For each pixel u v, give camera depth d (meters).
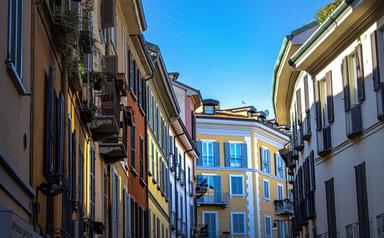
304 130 32.38
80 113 18.19
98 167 22.23
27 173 11.56
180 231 51.19
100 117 20.02
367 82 24.17
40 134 12.91
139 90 33.62
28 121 11.62
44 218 13.25
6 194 9.83
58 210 14.60
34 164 12.24
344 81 26.05
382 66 22.89
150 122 37.75
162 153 42.94
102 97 20.30
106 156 23.20
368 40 23.95
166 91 41.53
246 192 72.38
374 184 23.70
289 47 31.16
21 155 11.09
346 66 25.91
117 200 25.91
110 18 22.45
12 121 10.36
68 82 15.96
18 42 10.62
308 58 28.69
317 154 29.55
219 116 71.94
